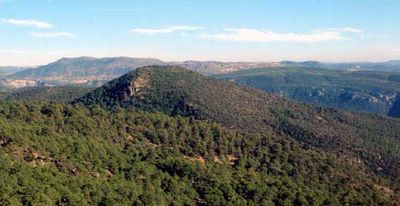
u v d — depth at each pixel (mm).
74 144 179500
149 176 176625
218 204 168375
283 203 177875
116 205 144250
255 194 178500
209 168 198500
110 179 165125
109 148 192125
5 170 141250
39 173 145500
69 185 146625
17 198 129750
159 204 157375
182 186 173875
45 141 172875
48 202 132125
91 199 145125
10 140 165375
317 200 184625
